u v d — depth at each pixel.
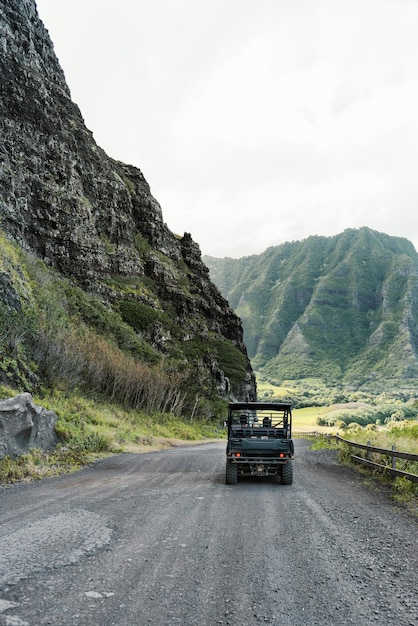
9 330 26.66
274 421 13.37
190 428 50.62
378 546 6.34
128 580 4.80
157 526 7.14
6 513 7.78
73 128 80.38
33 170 65.56
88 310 59.38
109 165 90.50
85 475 13.32
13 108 65.56
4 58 66.88
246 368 105.19
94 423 27.36
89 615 3.95
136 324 73.62
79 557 5.46
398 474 12.24
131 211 92.38
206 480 13.02
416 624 4.02
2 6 69.44
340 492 10.99
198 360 83.81
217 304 115.00
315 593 4.63
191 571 5.14
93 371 39.53
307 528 7.27
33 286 42.84
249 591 4.62
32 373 26.86
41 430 16.94
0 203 54.38
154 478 13.01
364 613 4.21
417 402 53.88
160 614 4.03
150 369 55.38
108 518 7.55
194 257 115.56
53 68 81.50
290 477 12.17
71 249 68.75
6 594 4.32
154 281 91.69
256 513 8.37
